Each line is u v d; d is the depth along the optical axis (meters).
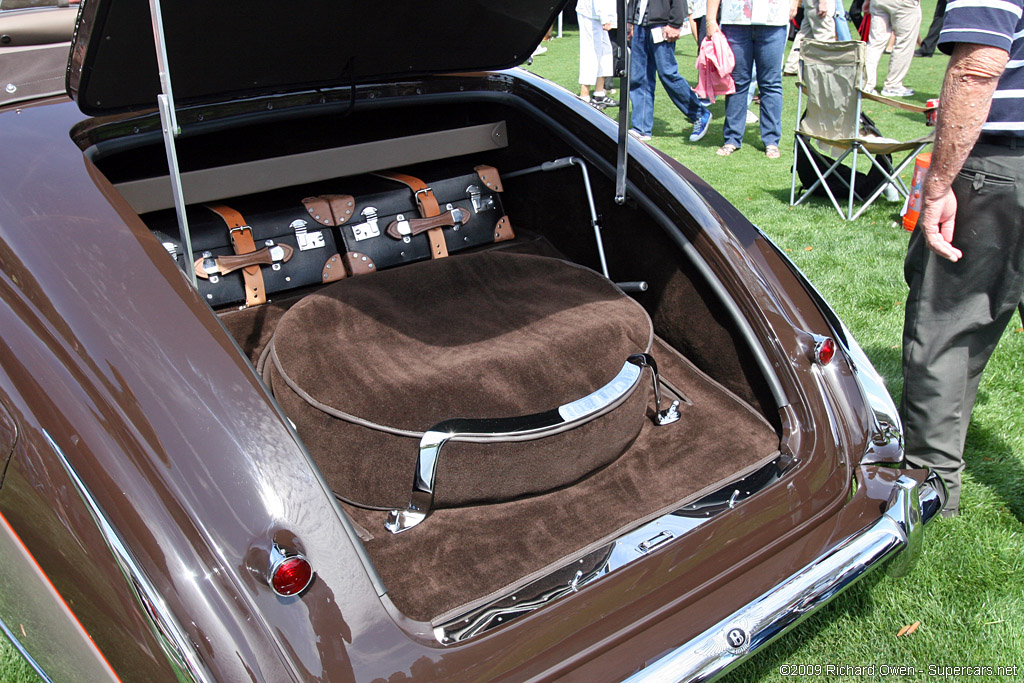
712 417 1.95
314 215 2.29
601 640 1.31
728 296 2.00
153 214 2.18
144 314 1.31
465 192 2.56
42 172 1.51
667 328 2.24
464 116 2.79
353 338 1.82
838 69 5.01
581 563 1.44
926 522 1.78
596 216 2.43
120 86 1.79
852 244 4.79
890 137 7.30
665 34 7.24
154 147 2.23
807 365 1.85
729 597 1.44
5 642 2.02
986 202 2.03
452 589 1.41
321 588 1.19
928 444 2.39
